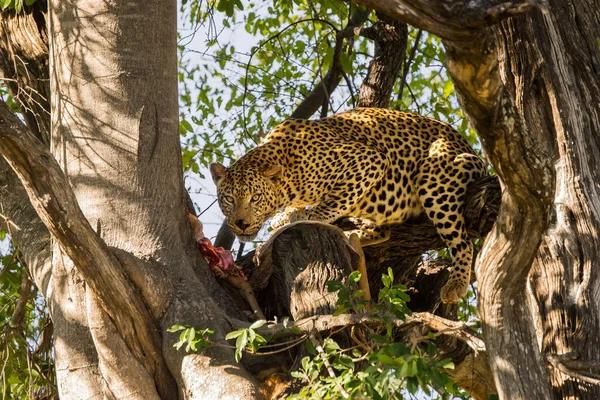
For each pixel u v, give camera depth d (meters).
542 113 10.22
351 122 13.30
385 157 12.66
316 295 9.99
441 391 7.68
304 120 13.39
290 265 10.60
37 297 14.02
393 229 12.59
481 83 6.14
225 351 9.45
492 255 7.53
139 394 9.35
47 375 12.75
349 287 9.30
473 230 11.99
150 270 9.73
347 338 9.49
